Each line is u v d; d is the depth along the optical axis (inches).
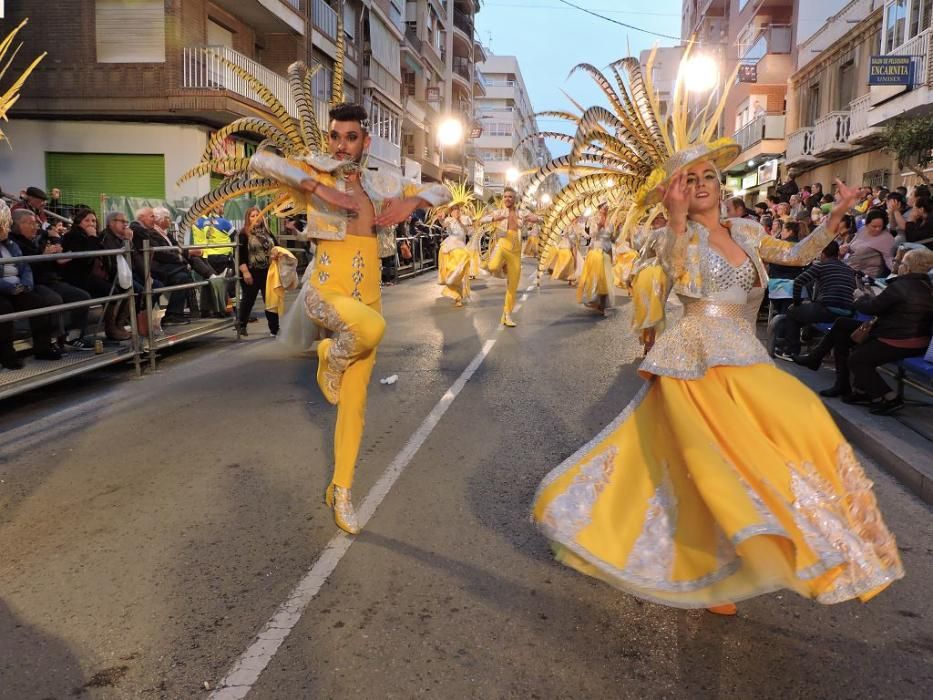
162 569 139.6
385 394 276.8
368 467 196.2
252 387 290.2
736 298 121.1
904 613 125.8
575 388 287.9
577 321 479.5
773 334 335.6
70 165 767.7
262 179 176.2
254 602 127.5
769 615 124.4
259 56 924.0
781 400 110.9
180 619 122.2
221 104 721.6
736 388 114.3
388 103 1347.2
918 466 184.2
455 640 116.0
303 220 705.0
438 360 344.2
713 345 116.4
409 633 117.9
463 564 141.6
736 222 125.8
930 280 233.0
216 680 106.0
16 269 270.4
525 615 123.4
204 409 256.8
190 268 397.7
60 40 735.7
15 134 759.7
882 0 814.5
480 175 2432.3
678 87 158.4
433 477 189.0
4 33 737.6
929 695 103.8
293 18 893.2
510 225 444.8
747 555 97.7
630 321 478.0
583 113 157.6
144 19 730.2
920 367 217.2
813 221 494.3
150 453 209.2
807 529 100.0
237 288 408.8
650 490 117.0
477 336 416.2
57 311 288.4
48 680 106.3
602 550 114.1
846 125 850.1
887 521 165.0
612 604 127.2
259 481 185.9
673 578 110.0
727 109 1438.2
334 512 162.4
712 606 115.6
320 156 153.8
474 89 2278.5
